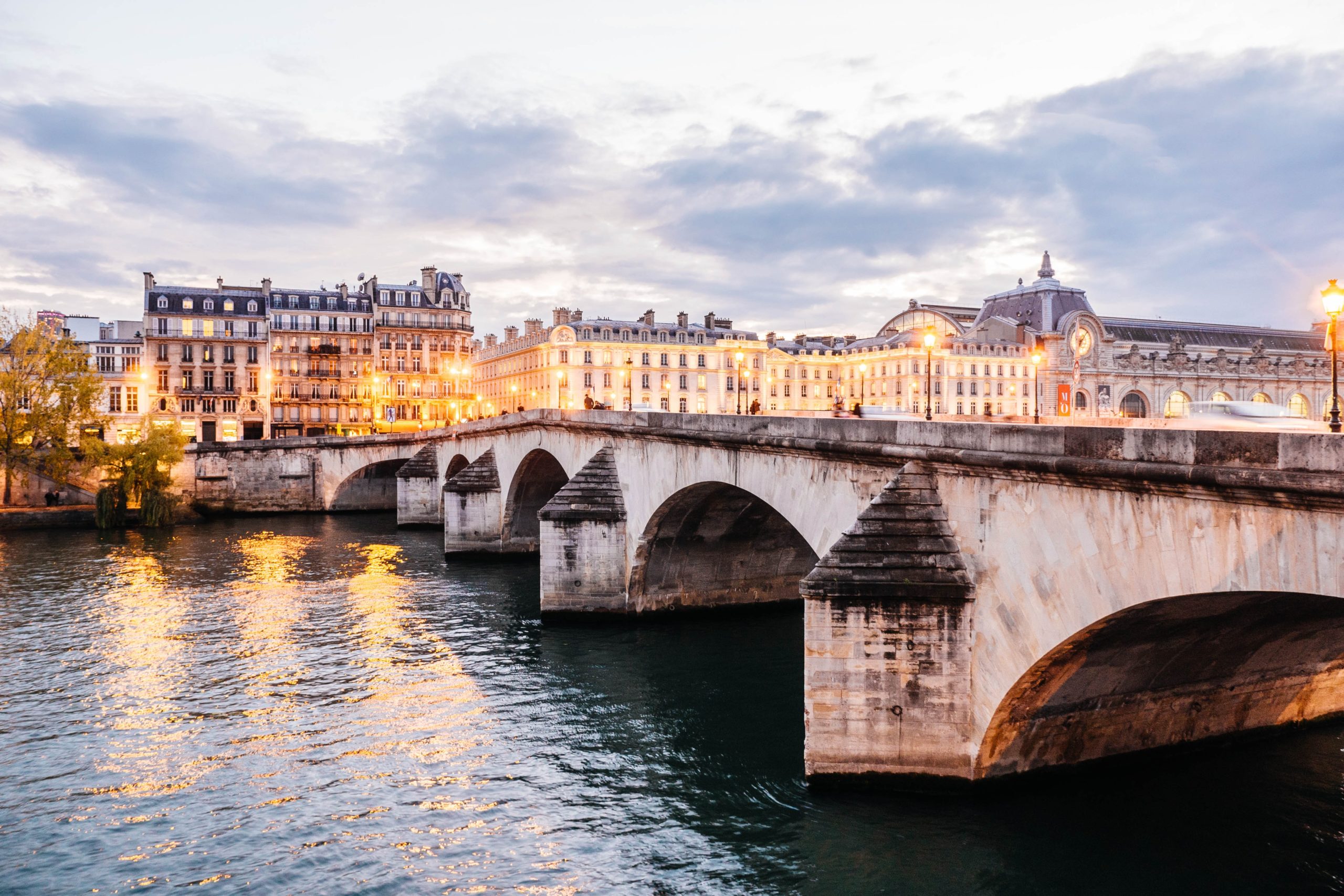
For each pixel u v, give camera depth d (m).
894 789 20.20
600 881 18.66
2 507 74.25
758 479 29.05
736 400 133.50
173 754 25.19
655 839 20.17
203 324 111.94
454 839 20.45
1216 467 13.99
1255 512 13.73
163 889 18.56
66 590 46.72
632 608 39.25
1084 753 20.59
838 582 20.11
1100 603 16.36
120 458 73.75
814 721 20.55
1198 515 14.58
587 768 24.03
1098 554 16.41
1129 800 19.88
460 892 18.34
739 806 21.44
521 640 36.34
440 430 72.31
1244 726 22.17
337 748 25.58
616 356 126.19
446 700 29.41
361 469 84.31
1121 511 15.92
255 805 22.16
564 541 39.25
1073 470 16.45
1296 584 13.16
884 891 17.72
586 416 44.12
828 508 25.22
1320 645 20.00
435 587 47.56
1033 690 18.92
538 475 56.22
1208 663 19.95
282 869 19.27
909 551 20.14
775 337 147.50
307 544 64.12
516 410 136.00
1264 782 20.45
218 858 19.73
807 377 144.50
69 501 77.94
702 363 131.62
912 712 19.95
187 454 83.00
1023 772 20.11
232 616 40.97
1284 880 17.20
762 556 41.28
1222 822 19.03
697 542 39.28
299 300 120.00
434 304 126.56
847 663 20.27
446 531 56.78
